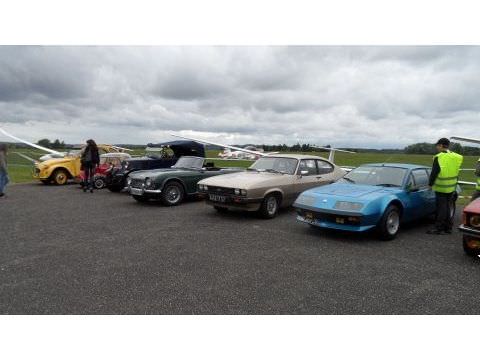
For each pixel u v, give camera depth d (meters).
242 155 46.56
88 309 3.63
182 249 5.75
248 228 7.26
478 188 7.51
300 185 8.84
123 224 7.61
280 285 4.27
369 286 4.25
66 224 7.59
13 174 21.73
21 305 3.71
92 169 13.03
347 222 6.15
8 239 6.35
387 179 7.18
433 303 3.80
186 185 10.27
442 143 6.71
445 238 6.56
